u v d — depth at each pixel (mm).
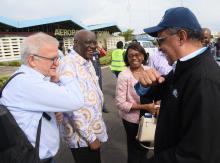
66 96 2188
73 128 2873
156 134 2004
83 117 2824
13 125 2049
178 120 1789
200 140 1577
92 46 2910
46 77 2258
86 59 2955
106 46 38312
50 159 2283
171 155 1708
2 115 2031
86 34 2891
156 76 2205
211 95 1595
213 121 1576
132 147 3682
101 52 10219
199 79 1642
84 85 2824
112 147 5035
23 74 2158
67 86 2271
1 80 12312
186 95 1685
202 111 1585
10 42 24766
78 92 2273
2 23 23906
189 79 1706
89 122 2857
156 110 3344
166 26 1813
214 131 1573
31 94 2109
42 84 2137
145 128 3297
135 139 3619
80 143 2900
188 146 1620
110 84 12359
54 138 2295
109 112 7312
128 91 3480
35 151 2084
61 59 2879
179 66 1784
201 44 1837
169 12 1833
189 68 1735
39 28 27656
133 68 3506
